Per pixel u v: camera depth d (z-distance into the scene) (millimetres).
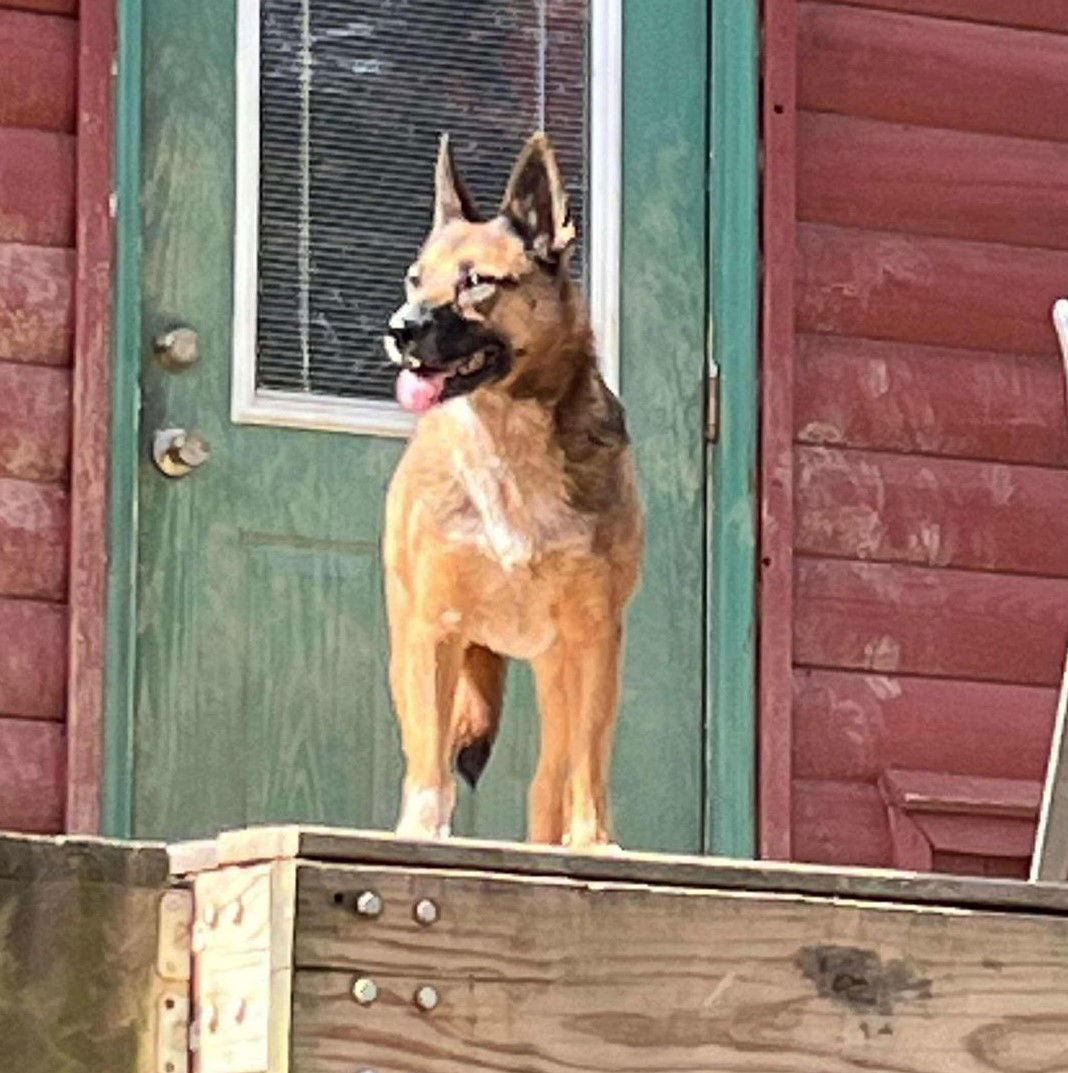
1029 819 7277
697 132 7289
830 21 7418
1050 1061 4172
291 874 3814
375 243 7023
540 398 5094
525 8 7199
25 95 6754
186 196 6848
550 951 3936
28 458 6656
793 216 7273
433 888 3879
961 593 7348
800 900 4074
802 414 7277
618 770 7000
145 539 6715
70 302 6727
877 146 7418
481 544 5094
